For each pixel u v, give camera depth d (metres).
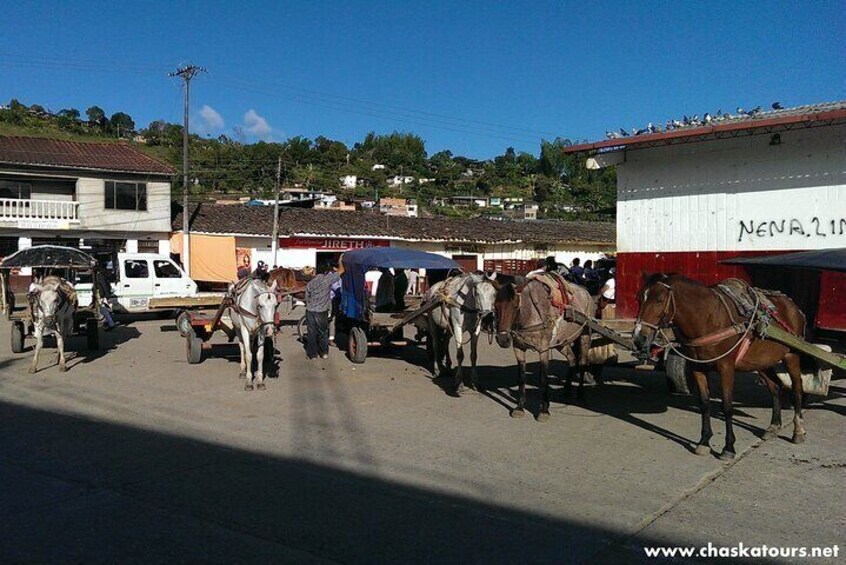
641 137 14.77
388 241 36.88
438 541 4.80
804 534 5.02
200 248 33.62
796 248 13.66
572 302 8.88
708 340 6.87
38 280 12.47
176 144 97.88
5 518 5.15
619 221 16.64
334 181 92.19
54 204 32.41
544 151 100.81
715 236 14.90
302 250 35.31
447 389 10.58
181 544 4.70
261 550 4.62
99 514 5.24
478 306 9.59
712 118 15.47
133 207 34.25
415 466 6.55
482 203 90.94
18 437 7.56
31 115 95.81
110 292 18.36
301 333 16.19
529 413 8.89
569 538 4.88
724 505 5.59
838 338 11.60
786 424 8.31
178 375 11.64
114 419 8.45
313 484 6.00
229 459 6.75
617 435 7.76
